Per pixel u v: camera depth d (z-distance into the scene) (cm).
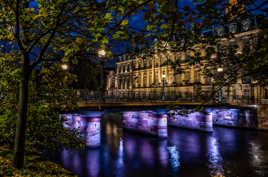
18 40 585
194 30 445
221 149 2156
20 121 661
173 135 2914
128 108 2273
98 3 404
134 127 3086
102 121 4416
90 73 851
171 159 1855
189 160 1822
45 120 878
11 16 629
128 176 1479
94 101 2098
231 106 2934
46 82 879
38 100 883
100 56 500
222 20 423
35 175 666
